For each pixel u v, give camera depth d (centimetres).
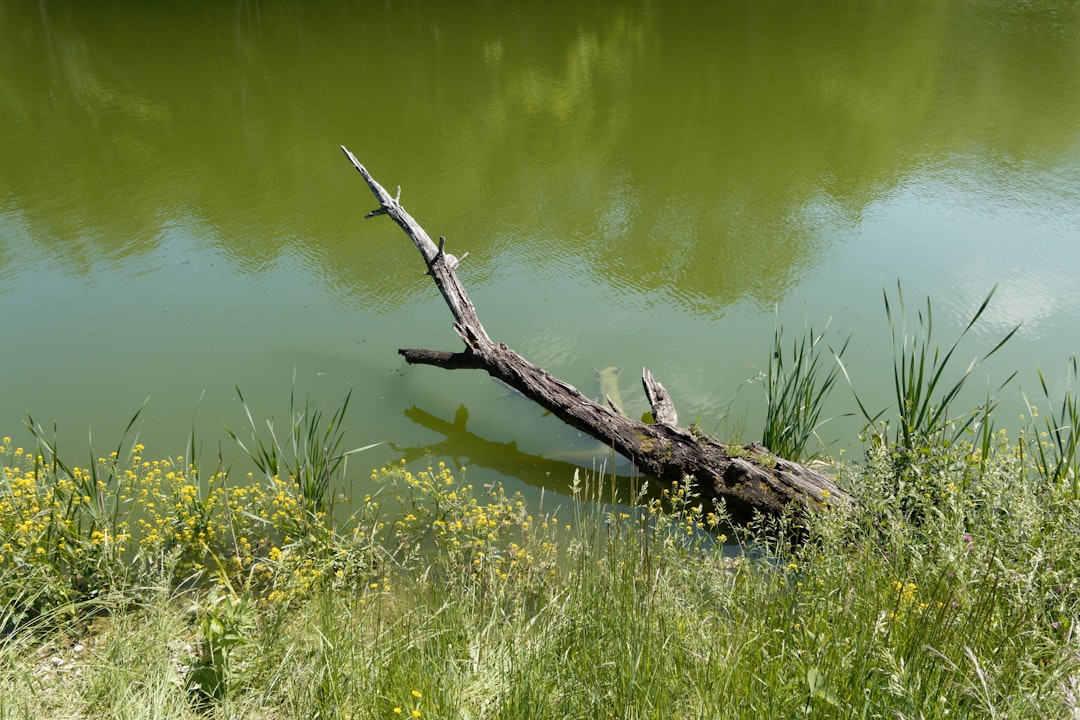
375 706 340
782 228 944
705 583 410
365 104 1362
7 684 356
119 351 764
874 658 307
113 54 1720
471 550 484
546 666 350
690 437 575
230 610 384
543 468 621
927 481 450
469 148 1184
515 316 802
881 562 389
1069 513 388
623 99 1352
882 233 923
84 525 526
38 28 1967
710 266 873
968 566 348
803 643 341
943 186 1028
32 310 830
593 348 751
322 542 492
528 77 1472
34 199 1066
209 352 761
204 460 619
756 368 715
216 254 934
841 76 1427
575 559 475
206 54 1692
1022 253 870
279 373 730
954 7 1866
